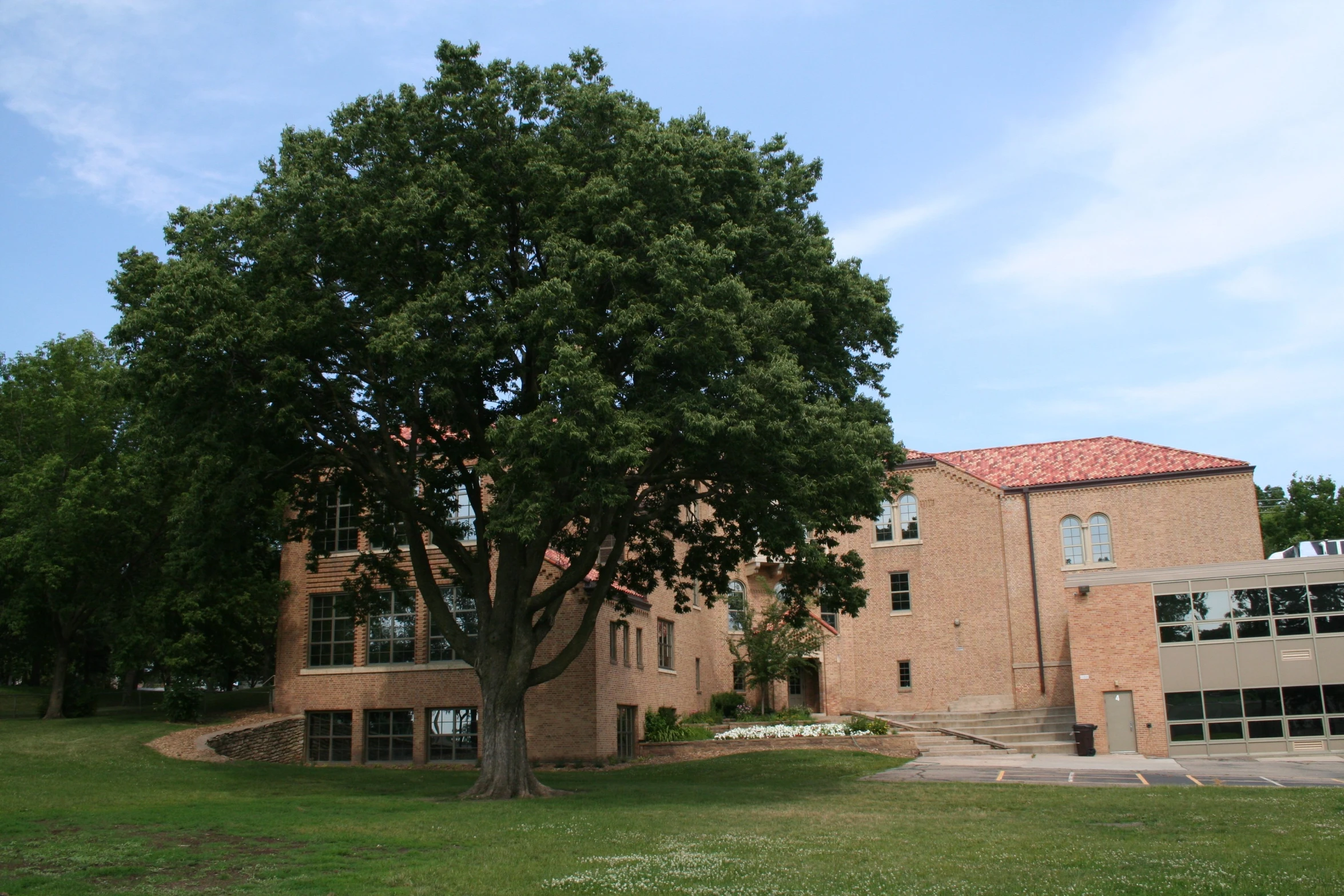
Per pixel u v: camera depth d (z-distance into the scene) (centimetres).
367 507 2734
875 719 3831
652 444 2256
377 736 3550
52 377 3838
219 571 2520
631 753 3638
